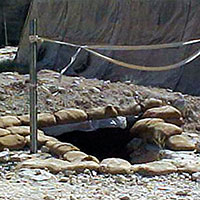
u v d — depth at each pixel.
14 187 5.63
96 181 5.89
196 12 12.26
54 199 5.23
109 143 8.66
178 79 11.98
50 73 11.55
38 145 7.23
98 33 14.20
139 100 9.11
